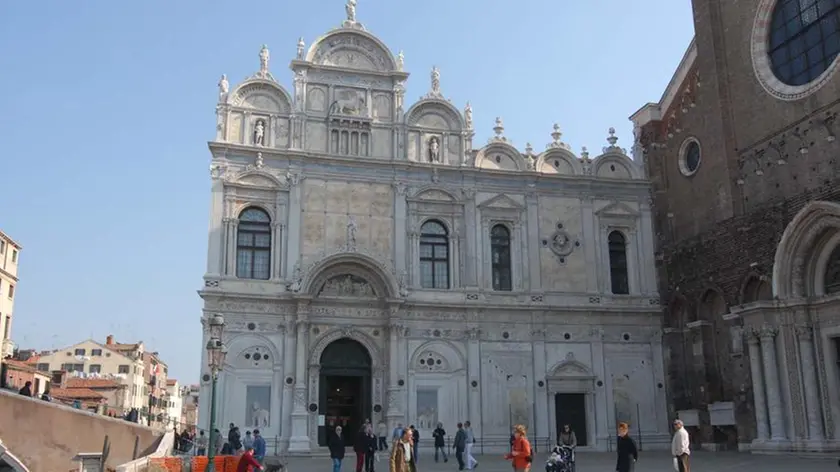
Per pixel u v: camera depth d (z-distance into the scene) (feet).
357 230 145.59
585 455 136.26
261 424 134.21
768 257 130.52
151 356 436.35
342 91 151.43
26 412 97.86
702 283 146.72
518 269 153.28
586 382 151.43
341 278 143.54
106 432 102.22
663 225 160.86
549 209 157.89
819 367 122.52
